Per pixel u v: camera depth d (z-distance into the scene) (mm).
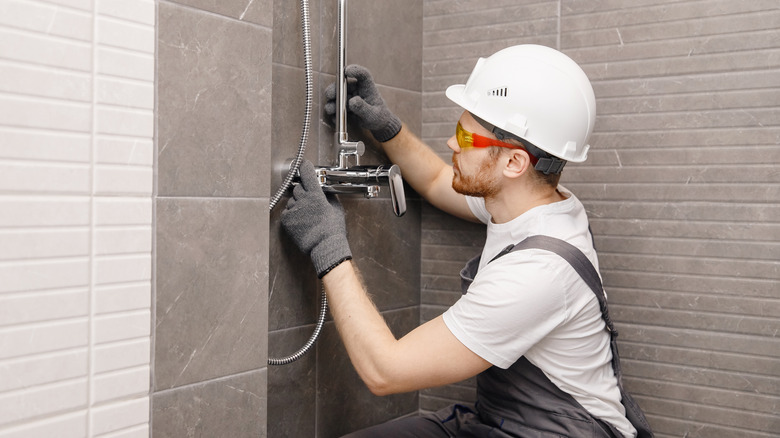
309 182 1430
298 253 1535
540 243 1336
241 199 1180
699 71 1556
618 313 1655
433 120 1881
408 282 1866
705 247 1562
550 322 1295
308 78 1427
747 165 1515
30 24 878
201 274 1111
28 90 879
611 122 1652
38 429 905
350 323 1328
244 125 1180
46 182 901
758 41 1496
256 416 1221
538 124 1355
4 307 864
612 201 1654
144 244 1024
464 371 1288
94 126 953
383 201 1765
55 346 918
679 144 1581
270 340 1468
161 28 1034
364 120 1580
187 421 1098
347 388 1698
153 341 1042
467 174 1442
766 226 1501
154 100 1029
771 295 1500
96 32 950
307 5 1418
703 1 1548
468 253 1837
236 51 1158
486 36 1805
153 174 1033
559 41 1709
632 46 1624
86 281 951
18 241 875
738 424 1537
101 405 976
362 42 1674
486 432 1452
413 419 1629
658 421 1619
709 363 1563
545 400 1388
